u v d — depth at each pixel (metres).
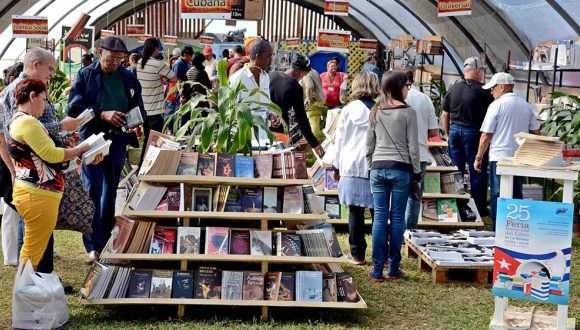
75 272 6.31
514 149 7.94
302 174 5.36
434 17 17.48
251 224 5.69
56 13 21.47
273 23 27.66
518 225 5.01
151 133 5.94
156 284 5.23
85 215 5.49
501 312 5.13
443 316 5.56
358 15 24.52
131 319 5.22
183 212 5.26
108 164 6.57
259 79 6.93
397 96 6.23
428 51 15.76
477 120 8.82
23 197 4.91
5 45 20.31
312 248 5.34
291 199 5.39
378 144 6.25
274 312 5.46
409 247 7.39
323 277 5.38
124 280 5.24
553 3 11.67
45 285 4.95
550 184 9.26
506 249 5.05
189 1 14.48
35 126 4.87
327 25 27.78
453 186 8.46
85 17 16.30
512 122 7.88
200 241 5.35
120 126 6.40
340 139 6.67
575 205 8.50
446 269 6.43
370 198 6.57
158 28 27.89
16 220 6.42
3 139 5.27
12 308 4.98
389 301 5.88
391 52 18.72
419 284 6.41
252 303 5.21
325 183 8.59
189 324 5.12
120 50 6.43
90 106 6.48
